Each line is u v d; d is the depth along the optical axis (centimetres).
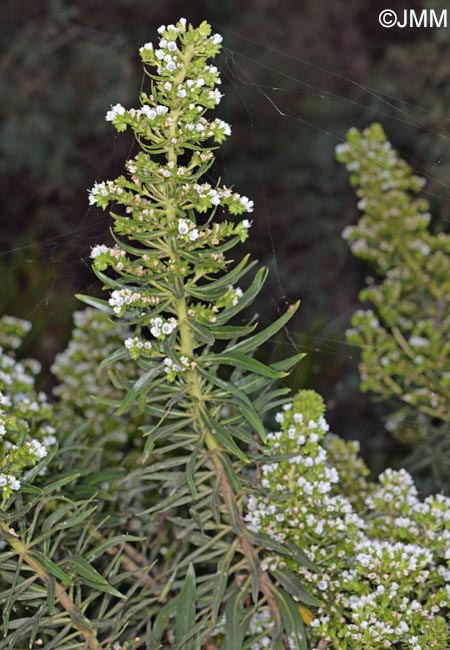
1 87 280
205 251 100
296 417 108
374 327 142
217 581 105
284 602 105
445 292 146
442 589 105
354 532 108
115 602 118
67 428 132
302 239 262
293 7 279
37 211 279
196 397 104
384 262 149
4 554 102
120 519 116
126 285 106
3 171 279
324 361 161
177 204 99
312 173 266
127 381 103
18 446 102
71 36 284
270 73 266
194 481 105
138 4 288
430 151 201
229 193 99
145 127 98
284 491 108
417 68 248
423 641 103
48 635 111
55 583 103
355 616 103
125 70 280
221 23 285
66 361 136
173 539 123
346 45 273
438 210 157
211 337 98
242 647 105
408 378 141
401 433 145
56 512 103
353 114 258
